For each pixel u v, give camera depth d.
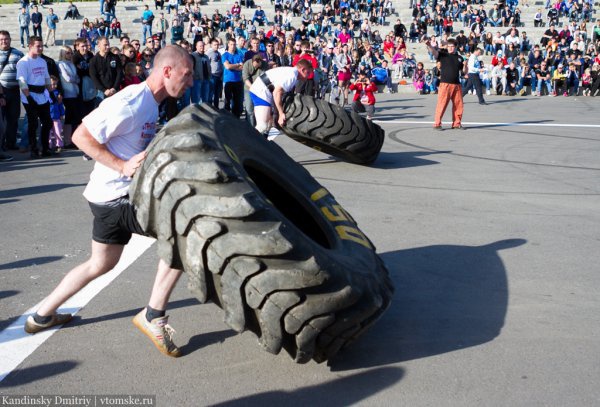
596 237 6.14
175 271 3.67
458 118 14.09
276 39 24.28
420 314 4.36
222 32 32.34
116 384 3.44
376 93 25.48
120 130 3.58
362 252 4.11
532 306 4.50
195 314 4.32
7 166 9.67
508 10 34.91
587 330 4.12
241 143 4.25
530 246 5.85
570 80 24.30
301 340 3.26
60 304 4.02
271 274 3.15
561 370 3.60
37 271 5.18
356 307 3.39
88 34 29.45
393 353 3.81
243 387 3.42
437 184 8.45
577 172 9.25
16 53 10.88
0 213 6.97
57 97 10.89
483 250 5.73
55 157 10.48
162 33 31.52
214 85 15.91
